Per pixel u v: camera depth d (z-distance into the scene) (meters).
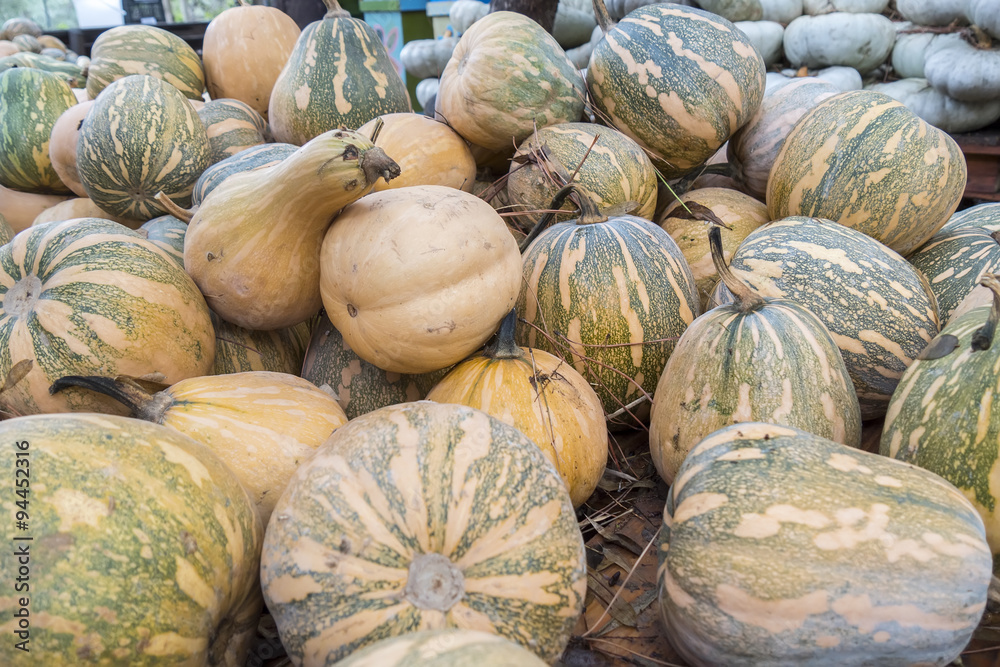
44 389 1.50
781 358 1.46
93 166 2.30
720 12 5.03
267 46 3.07
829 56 4.85
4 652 0.88
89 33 6.82
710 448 1.28
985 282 1.27
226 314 1.74
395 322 1.47
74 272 1.54
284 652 1.34
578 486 1.55
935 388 1.33
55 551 0.93
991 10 4.07
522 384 1.55
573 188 1.97
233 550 1.10
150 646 0.96
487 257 1.51
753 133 2.55
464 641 0.85
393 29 7.08
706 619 1.11
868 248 1.83
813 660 1.07
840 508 1.10
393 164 1.49
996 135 4.30
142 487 1.03
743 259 1.89
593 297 1.82
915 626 1.02
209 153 2.49
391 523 1.04
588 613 1.39
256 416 1.42
